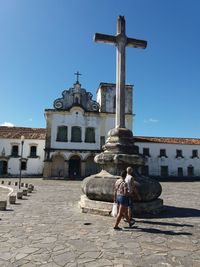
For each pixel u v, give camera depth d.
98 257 5.11
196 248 5.67
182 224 7.76
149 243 5.97
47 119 37.69
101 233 6.73
